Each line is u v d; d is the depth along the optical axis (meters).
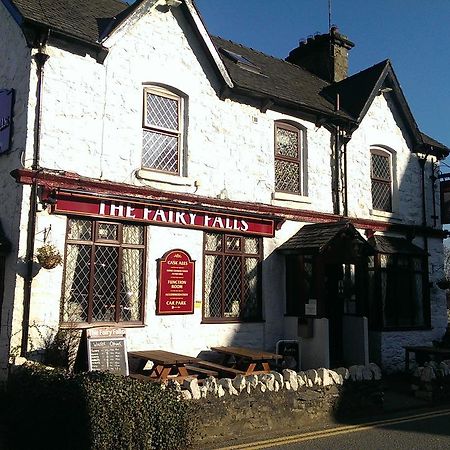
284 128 12.55
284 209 11.94
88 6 11.08
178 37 10.80
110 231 9.51
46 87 8.95
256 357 9.07
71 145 9.11
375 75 14.36
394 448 6.58
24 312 8.28
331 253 11.23
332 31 16.52
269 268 11.64
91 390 5.68
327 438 7.02
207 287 10.71
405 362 12.77
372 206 14.02
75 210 8.93
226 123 11.35
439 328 14.54
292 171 12.57
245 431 7.06
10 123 9.12
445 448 6.61
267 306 11.48
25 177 8.48
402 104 14.83
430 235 15.13
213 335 10.52
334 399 8.13
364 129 14.03
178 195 10.23
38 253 8.38
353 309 12.82
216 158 11.07
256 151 11.77
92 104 9.45
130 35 10.09
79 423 5.57
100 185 9.24
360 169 13.80
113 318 9.37
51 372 6.52
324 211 12.86
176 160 10.61
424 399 9.70
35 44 8.86
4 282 8.66
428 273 14.62
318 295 10.92
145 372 9.22
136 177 9.84
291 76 14.73
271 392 7.42
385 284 13.27
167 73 10.51
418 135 15.04
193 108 10.84
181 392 6.50
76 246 9.08
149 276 9.80
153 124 10.38
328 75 16.42
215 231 10.86
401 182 14.70
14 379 7.12
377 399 8.67
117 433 5.66
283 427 7.46
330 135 13.34
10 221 8.77
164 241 10.09
